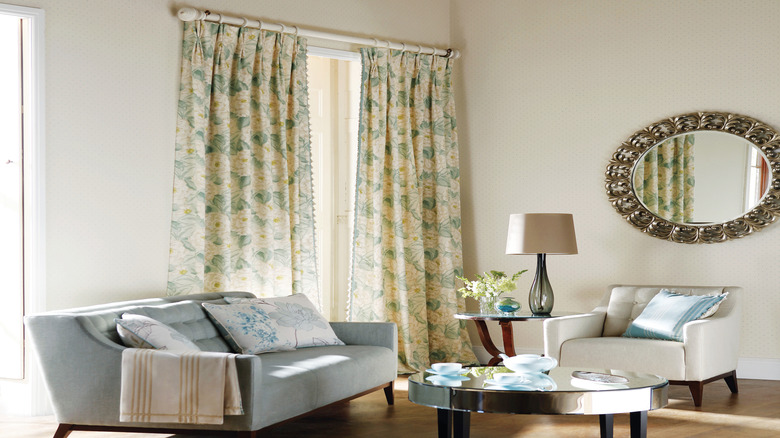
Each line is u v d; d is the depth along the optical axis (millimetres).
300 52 5570
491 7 6449
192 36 5039
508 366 3520
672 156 5848
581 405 3125
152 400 3354
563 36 6199
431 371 3629
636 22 5977
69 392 3504
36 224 4406
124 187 4762
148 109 4875
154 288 4883
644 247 5926
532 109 6297
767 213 5562
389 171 6094
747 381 5477
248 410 3311
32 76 4418
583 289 6109
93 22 4652
